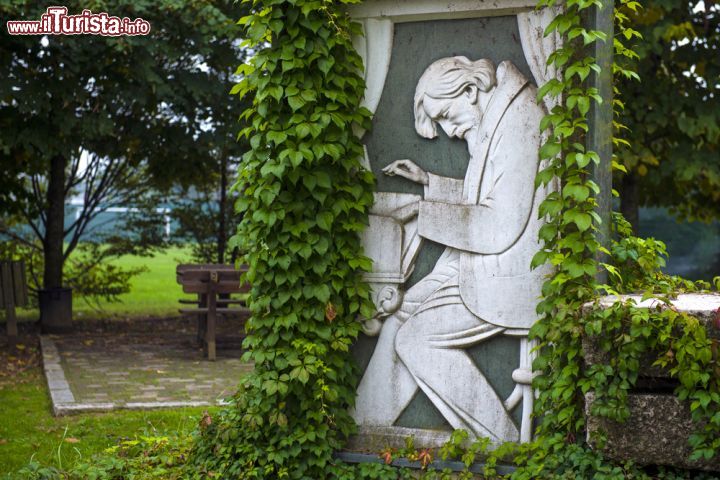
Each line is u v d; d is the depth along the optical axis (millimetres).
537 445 4371
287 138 4586
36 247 13016
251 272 4715
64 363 9359
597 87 4285
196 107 11016
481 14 4621
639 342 3957
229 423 4812
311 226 4637
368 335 4859
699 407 3906
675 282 5000
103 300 16516
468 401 4660
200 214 13516
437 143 4754
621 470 4012
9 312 11039
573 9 4254
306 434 4637
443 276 4723
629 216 10562
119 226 13938
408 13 4723
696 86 10312
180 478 4793
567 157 4227
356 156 4793
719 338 3910
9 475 4957
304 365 4586
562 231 4305
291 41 4621
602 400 4012
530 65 4531
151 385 8023
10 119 9992
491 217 4594
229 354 10117
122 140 11391
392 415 4820
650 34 9555
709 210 12102
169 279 22531
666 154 10422
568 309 4141
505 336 4609
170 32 10203
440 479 4551
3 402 7406
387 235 4809
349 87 4734
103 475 4902
